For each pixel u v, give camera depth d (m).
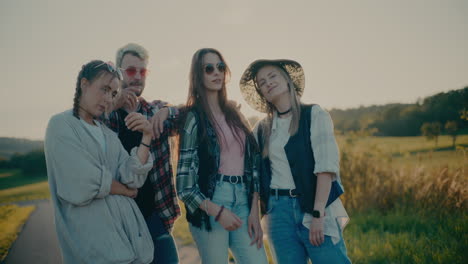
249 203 2.79
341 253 2.58
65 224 2.01
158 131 2.67
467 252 4.25
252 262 2.70
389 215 6.57
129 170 2.21
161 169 2.76
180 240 6.65
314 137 2.63
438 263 4.08
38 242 8.07
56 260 6.30
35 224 11.41
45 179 60.59
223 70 2.81
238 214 2.71
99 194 2.00
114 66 2.21
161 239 2.76
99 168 2.06
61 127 2.04
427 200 6.69
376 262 4.33
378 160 8.30
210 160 2.64
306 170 2.64
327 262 2.55
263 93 2.95
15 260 6.46
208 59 2.79
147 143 2.29
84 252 1.98
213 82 2.78
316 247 2.59
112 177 2.15
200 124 2.68
